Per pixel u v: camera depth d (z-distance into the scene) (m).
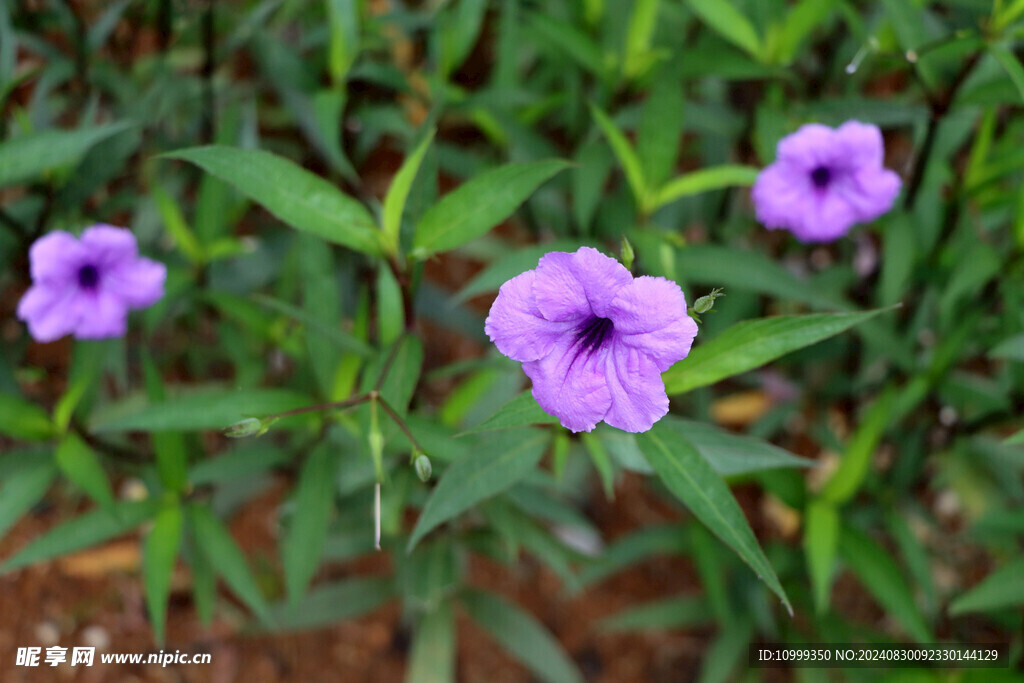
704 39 0.50
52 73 0.49
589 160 0.47
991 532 0.48
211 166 0.35
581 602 0.56
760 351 0.35
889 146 0.60
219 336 0.54
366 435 0.40
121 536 0.54
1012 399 0.48
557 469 0.39
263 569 0.54
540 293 0.31
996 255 0.44
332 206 0.36
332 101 0.48
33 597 0.53
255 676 0.53
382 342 0.40
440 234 0.37
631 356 0.31
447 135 0.60
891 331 0.48
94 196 0.55
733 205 0.56
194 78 0.55
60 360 0.56
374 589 0.52
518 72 0.57
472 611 0.52
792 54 0.47
